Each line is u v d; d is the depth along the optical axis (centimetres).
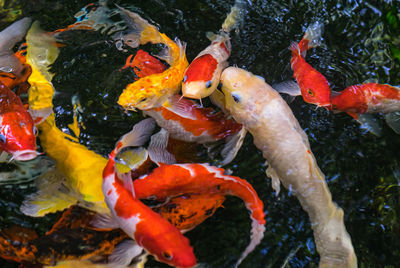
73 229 206
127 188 206
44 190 213
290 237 210
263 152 221
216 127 224
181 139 223
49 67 236
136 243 203
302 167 214
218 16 250
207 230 210
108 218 207
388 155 223
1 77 229
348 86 236
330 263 204
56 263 203
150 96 225
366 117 229
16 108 217
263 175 218
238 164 220
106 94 233
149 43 242
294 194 214
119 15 250
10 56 236
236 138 223
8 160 219
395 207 215
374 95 227
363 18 251
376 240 211
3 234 207
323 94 227
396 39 247
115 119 228
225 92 227
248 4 253
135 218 202
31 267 203
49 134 221
